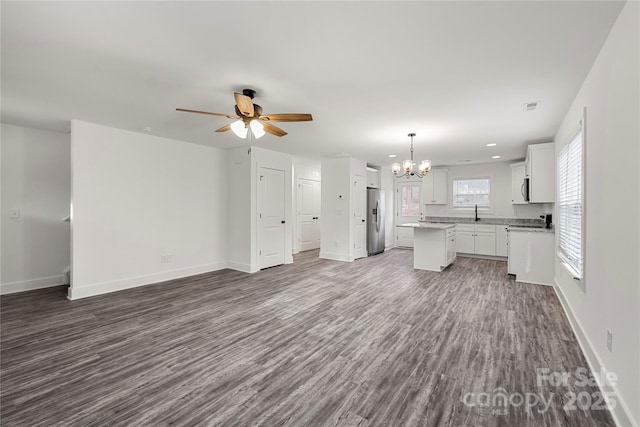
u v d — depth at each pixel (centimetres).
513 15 175
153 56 224
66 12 172
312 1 162
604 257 205
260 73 251
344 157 662
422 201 819
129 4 165
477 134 447
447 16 176
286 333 288
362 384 206
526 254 476
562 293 370
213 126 417
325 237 693
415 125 399
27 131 430
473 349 255
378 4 165
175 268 506
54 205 454
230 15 176
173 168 503
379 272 547
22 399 190
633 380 157
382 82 268
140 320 321
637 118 155
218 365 231
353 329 297
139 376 216
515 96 299
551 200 462
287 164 623
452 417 174
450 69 243
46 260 448
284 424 169
